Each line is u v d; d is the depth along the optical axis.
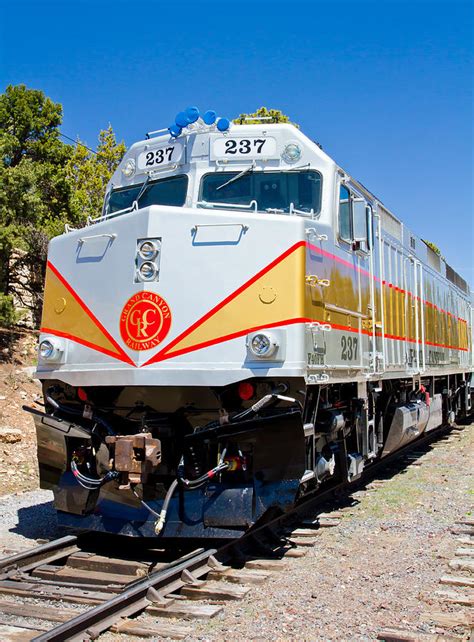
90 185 22.91
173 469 6.56
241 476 6.44
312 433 6.70
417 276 12.73
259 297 6.30
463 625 4.75
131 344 6.43
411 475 11.05
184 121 7.71
